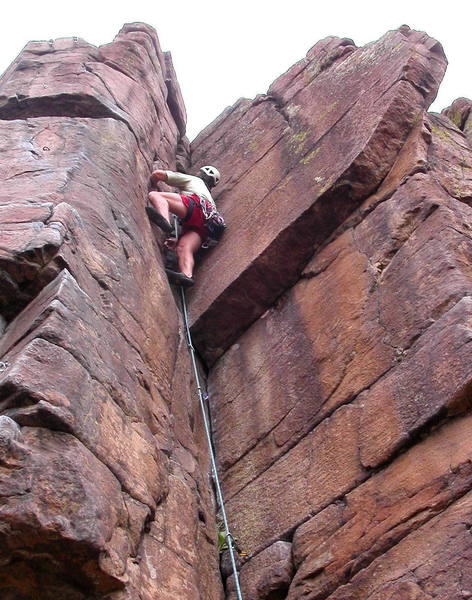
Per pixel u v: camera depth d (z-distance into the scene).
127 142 7.21
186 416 5.74
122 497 4.01
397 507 4.41
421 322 5.06
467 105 9.27
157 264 6.54
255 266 6.66
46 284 4.75
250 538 5.25
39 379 3.87
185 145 9.64
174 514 4.67
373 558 4.34
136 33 9.52
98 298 5.00
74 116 7.45
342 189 6.41
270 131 8.41
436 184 6.04
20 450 3.54
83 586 3.61
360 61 7.72
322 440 5.23
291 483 5.26
